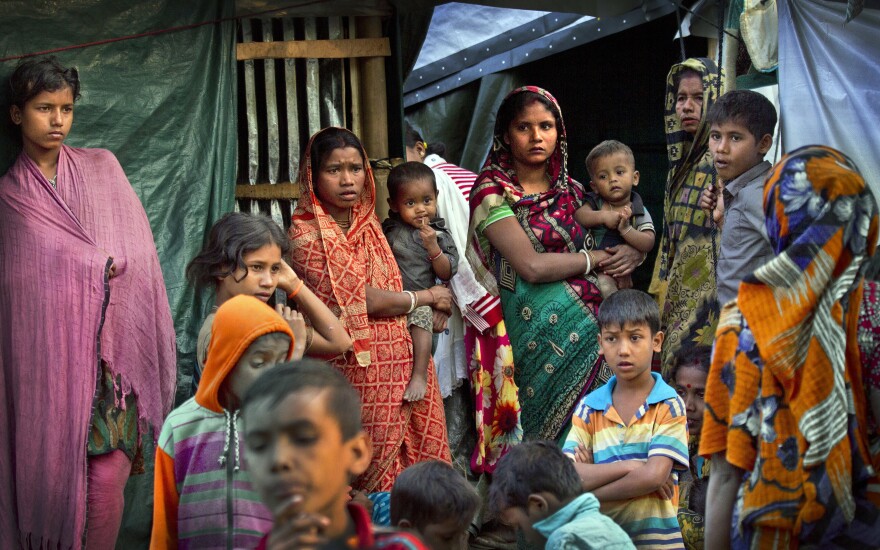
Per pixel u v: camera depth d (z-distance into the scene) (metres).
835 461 2.29
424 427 4.34
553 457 3.01
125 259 4.06
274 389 1.95
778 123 5.24
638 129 7.48
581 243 4.68
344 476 1.96
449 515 3.04
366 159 4.36
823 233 2.29
